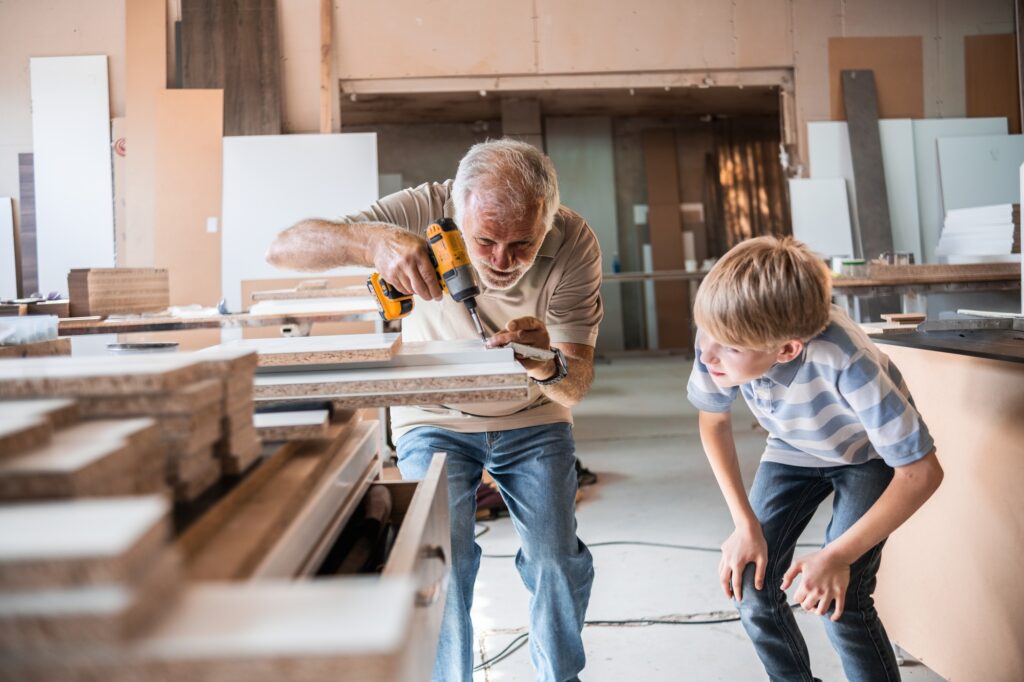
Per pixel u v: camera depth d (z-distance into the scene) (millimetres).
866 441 1593
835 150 6867
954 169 6879
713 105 9023
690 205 9773
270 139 6035
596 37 6652
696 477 4172
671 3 6707
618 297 9805
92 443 567
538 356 1493
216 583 547
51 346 1691
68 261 6195
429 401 1146
